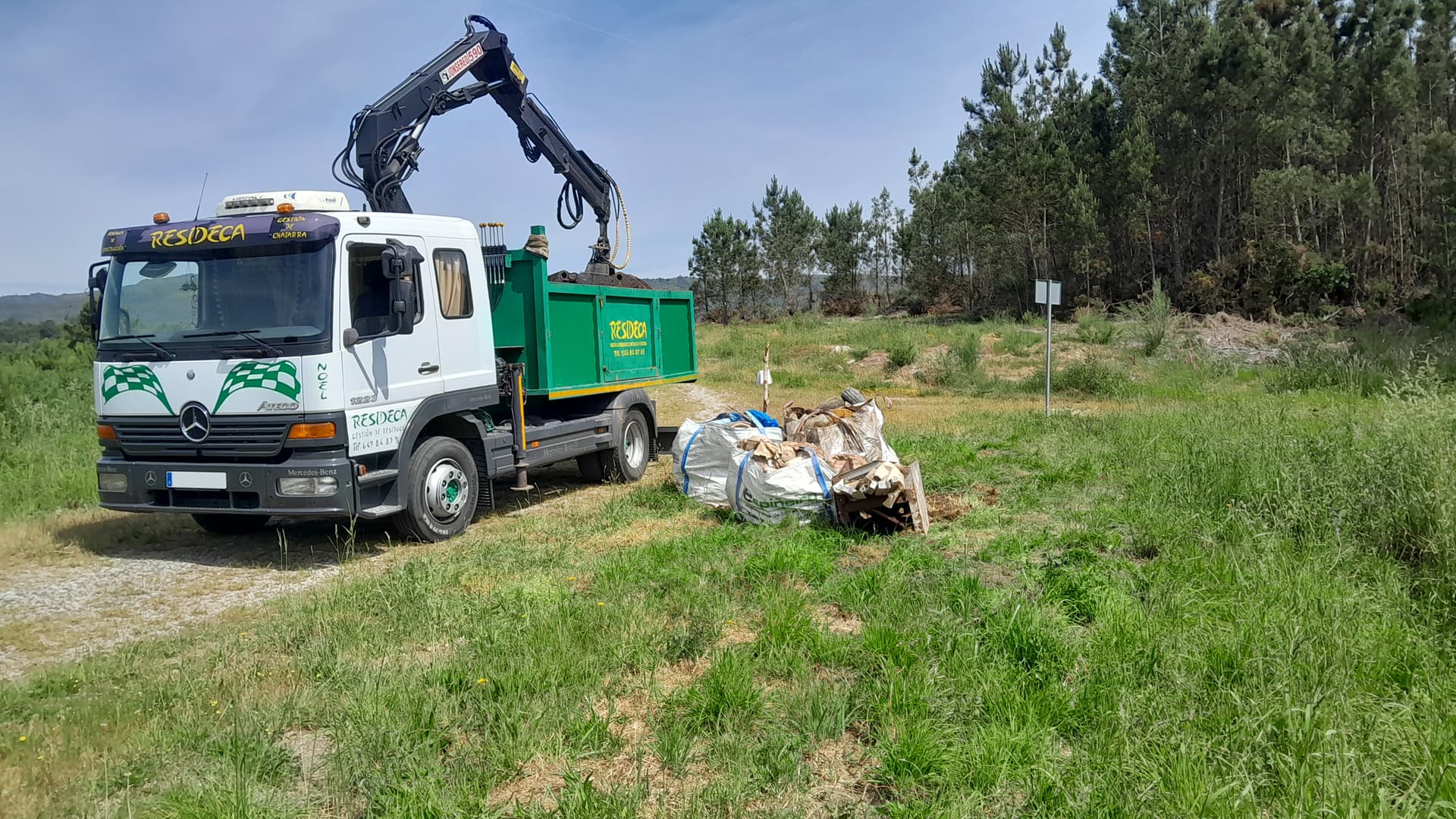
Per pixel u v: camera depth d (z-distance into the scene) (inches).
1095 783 137.9
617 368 436.5
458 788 143.2
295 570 287.3
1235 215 1376.7
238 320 288.5
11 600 256.5
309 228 281.0
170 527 344.5
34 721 169.5
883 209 2034.9
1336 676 167.5
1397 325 1048.2
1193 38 1328.7
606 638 204.8
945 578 247.1
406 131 377.1
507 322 376.5
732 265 2068.2
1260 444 342.6
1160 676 177.0
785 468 324.5
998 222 1494.8
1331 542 246.4
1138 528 292.8
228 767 150.0
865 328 1219.2
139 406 293.9
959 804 135.9
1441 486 237.6
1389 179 1290.6
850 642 201.0
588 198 482.3
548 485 441.4
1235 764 139.4
